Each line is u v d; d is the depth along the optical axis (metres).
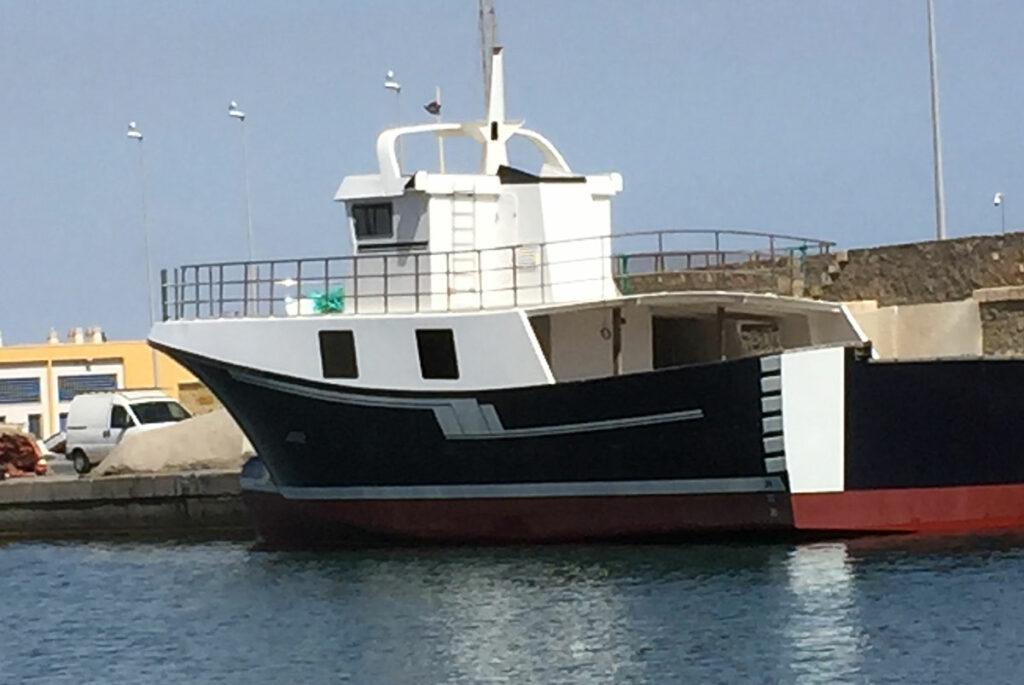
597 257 43.50
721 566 38.03
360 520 43.41
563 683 30.50
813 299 44.50
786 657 31.02
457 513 41.94
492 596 36.94
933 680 29.41
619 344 43.00
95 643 36.47
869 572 36.62
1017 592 34.53
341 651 33.69
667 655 31.61
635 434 39.34
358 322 42.19
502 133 44.88
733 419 38.41
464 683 30.94
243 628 36.47
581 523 40.56
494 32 45.03
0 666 34.94
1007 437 40.34
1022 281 44.94
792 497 38.50
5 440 64.69
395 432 42.16
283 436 43.97
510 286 43.47
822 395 38.47
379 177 43.97
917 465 39.53
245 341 43.97
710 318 43.75
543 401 40.00
